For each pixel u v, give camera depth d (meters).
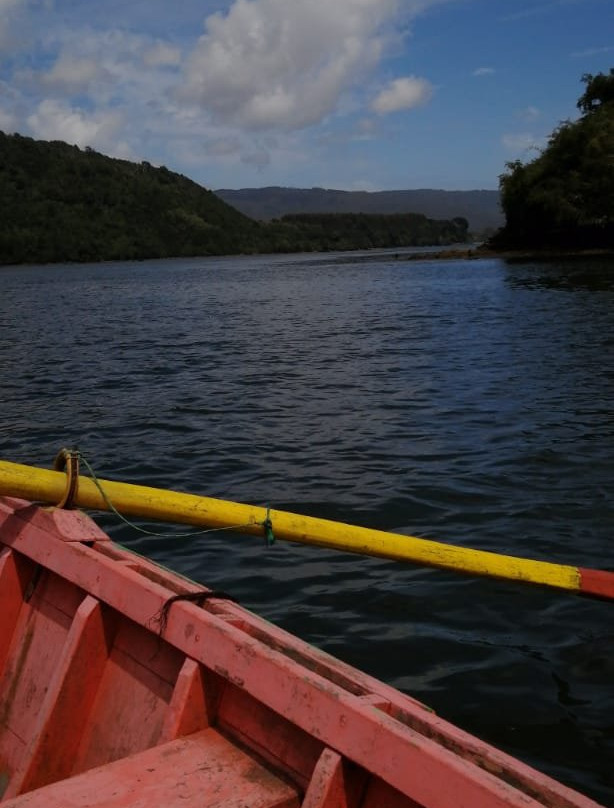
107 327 26.98
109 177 172.75
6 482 3.97
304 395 13.73
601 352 16.73
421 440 10.41
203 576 6.58
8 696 4.09
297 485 8.76
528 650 5.29
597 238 60.16
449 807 2.37
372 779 2.73
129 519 7.90
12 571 4.30
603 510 7.68
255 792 2.80
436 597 6.07
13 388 15.38
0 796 3.73
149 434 11.29
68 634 3.69
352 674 3.02
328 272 63.66
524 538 7.09
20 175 160.75
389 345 19.70
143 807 2.69
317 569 6.65
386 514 7.80
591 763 4.17
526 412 11.72
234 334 23.52
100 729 3.57
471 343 19.27
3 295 48.19
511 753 4.27
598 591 4.13
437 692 4.84
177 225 168.12
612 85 62.00
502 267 52.81
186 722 3.14
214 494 8.58
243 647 3.07
